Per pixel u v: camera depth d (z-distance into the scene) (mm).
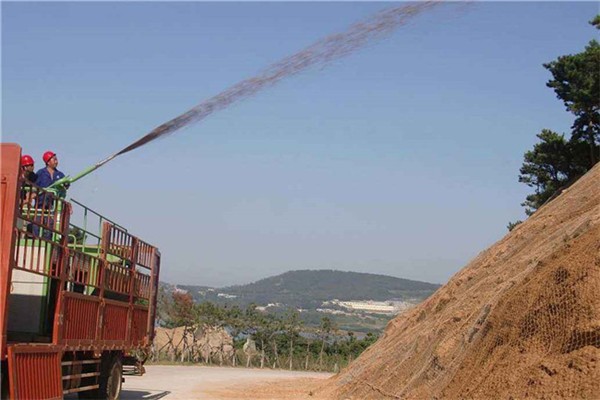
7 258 10156
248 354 52062
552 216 19672
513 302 12648
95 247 14711
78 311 13219
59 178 13906
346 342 59094
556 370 10062
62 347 12391
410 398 14781
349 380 21703
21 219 10680
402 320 25266
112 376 15898
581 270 11031
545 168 36344
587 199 18359
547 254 15438
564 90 34250
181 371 35938
